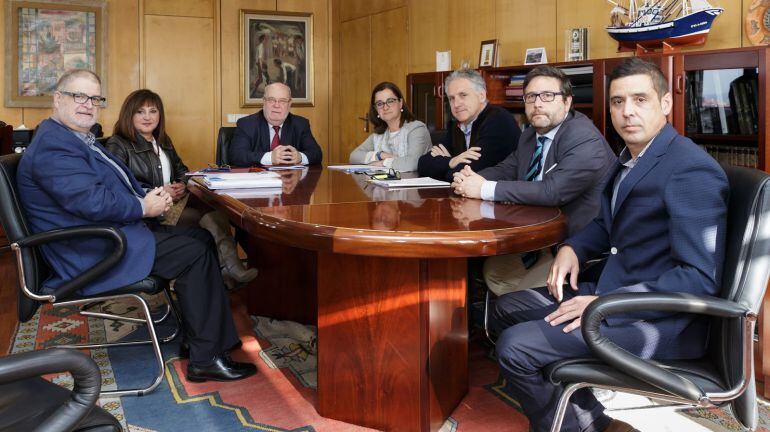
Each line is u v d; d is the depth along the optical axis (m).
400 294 2.23
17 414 1.44
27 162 2.55
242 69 8.11
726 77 3.46
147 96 3.89
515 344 1.86
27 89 7.29
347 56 8.14
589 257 2.24
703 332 1.78
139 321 3.32
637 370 1.62
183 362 3.06
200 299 2.79
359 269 2.30
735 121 3.45
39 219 2.61
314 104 8.50
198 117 8.02
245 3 8.09
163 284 2.77
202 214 4.21
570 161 2.55
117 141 3.84
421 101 5.93
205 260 2.81
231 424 2.42
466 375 2.60
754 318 1.59
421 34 6.70
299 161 4.59
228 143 5.02
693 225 1.73
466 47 6.08
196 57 7.95
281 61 8.30
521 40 5.45
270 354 3.15
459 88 3.49
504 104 5.12
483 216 2.25
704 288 1.69
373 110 4.73
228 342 2.87
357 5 7.83
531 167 2.91
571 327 1.83
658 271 1.89
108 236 2.53
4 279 4.96
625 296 1.63
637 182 1.91
